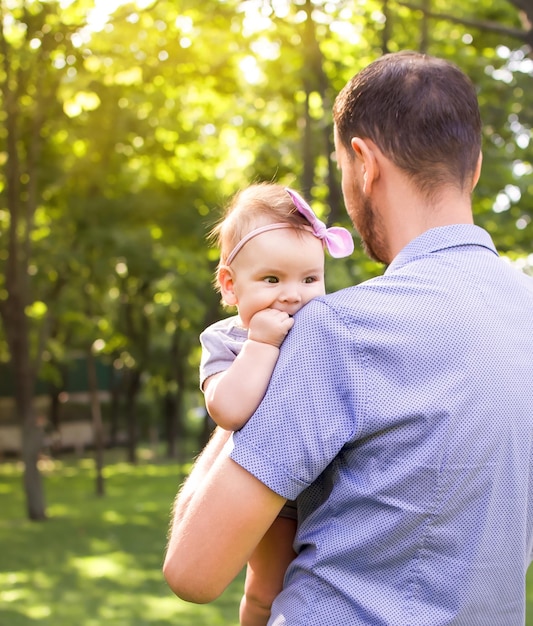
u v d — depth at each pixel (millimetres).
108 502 19000
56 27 10211
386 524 1522
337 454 1578
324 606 1562
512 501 1590
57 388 35094
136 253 16562
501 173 11703
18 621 7793
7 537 13727
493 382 1577
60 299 17609
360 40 11836
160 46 9547
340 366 1550
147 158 15492
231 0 9602
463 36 12938
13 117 14031
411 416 1517
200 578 1572
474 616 1553
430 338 1562
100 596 8938
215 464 1603
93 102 12570
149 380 34812
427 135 1702
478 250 1719
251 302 1771
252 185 1924
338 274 7969
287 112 13102
